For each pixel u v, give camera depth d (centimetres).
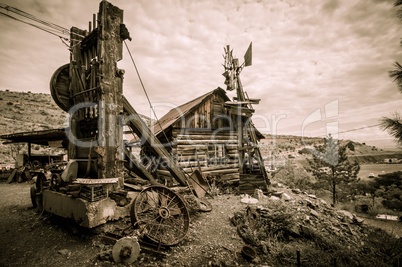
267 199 771
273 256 452
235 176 1180
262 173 996
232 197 835
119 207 493
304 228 554
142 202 508
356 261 479
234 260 420
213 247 457
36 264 359
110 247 404
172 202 539
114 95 571
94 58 630
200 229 534
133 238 377
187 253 425
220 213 646
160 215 466
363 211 1127
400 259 488
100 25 562
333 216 712
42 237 461
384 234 645
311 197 877
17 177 1279
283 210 619
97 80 594
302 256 458
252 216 581
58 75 639
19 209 662
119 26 597
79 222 441
